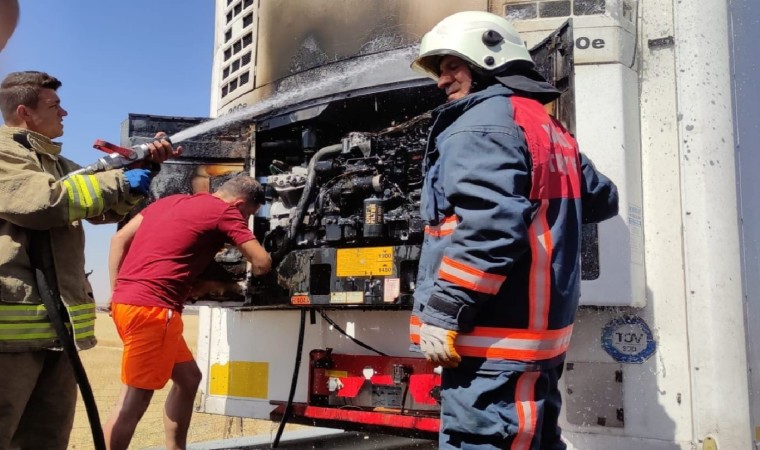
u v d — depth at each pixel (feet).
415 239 9.84
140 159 8.50
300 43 11.34
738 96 8.98
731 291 8.26
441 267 5.84
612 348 8.79
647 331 8.66
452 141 6.03
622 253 8.57
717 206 8.43
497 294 6.02
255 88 12.01
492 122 5.97
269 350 11.83
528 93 6.62
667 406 8.43
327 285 10.68
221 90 13.09
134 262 9.58
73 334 7.82
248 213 10.73
